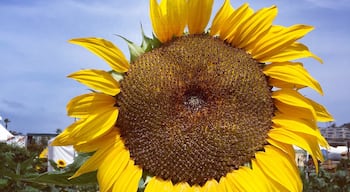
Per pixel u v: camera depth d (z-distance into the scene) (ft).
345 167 5.29
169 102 1.40
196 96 1.43
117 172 1.37
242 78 1.45
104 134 1.40
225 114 1.41
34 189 3.64
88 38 1.43
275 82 1.52
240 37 1.54
